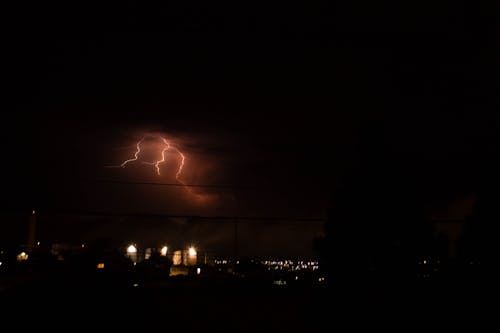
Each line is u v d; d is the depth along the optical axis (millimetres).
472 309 16859
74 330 14422
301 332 15180
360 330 15484
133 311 17266
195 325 15867
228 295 20500
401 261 18953
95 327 14953
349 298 18375
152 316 16641
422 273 19406
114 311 17125
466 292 18328
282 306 18500
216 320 16531
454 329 15117
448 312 16797
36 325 14719
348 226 19188
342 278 18969
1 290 18828
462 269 19547
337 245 19234
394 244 19062
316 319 16828
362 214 19141
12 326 14398
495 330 14859
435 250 19312
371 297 18406
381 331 15203
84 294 19188
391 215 19094
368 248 19062
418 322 15945
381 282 18875
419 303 17766
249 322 16312
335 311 17516
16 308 16406
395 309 17250
